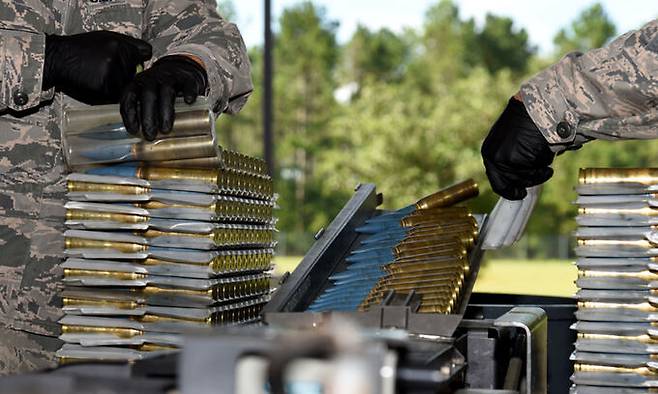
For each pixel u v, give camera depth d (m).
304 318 1.25
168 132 1.51
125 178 1.54
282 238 30.52
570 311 2.17
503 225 1.88
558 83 1.73
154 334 1.55
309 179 32.16
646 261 1.55
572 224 30.67
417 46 33.91
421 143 29.97
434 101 30.89
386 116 30.34
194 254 1.54
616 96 1.69
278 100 33.06
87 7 1.94
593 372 1.56
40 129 1.90
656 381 1.53
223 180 1.57
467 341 1.51
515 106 1.78
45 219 1.89
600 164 29.30
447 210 1.96
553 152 1.78
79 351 1.55
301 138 32.53
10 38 1.62
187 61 1.66
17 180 1.90
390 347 0.94
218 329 0.97
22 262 1.89
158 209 1.55
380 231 1.97
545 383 1.75
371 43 34.22
